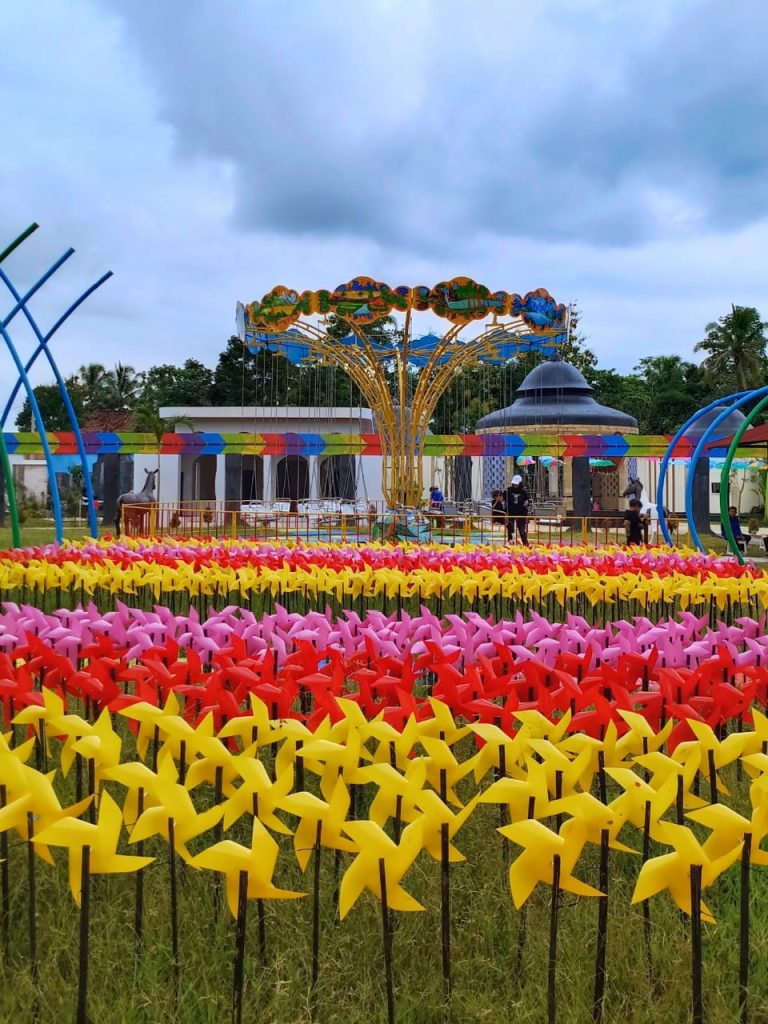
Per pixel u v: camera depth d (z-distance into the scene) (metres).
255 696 4.53
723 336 57.28
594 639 6.33
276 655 6.14
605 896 3.53
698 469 36.75
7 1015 3.45
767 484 31.70
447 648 5.93
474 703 4.81
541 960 3.80
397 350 23.33
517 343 23.92
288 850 4.63
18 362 15.14
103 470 37.53
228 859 3.34
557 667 6.14
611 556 13.72
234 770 4.19
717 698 5.09
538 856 3.42
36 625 6.65
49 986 3.59
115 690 5.29
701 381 61.78
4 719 5.68
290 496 40.62
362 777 3.92
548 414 40.41
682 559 14.04
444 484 38.44
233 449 30.83
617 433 40.34
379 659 5.58
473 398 51.59
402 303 20.41
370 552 13.56
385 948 3.39
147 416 42.16
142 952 3.84
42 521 42.72
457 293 20.22
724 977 3.79
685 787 3.88
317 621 6.79
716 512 47.56
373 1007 3.59
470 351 22.25
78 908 4.16
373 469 42.47
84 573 10.47
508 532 22.53
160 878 4.39
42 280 14.90
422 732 4.51
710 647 6.23
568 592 10.30
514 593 10.33
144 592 12.47
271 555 13.10
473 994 3.62
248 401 63.94
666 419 65.56
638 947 3.90
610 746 4.29
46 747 4.99
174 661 5.84
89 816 4.16
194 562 11.80
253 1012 3.50
